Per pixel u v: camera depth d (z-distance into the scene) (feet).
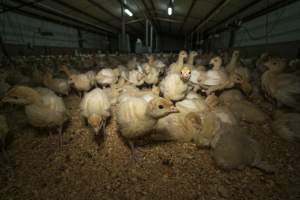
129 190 1.41
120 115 1.66
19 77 3.26
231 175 1.52
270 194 1.34
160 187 1.44
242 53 7.70
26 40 6.91
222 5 6.36
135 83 3.57
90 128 2.27
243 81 2.82
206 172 1.57
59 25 9.54
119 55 9.16
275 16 5.45
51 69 4.25
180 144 1.96
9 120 2.45
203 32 15.44
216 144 1.63
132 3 9.43
